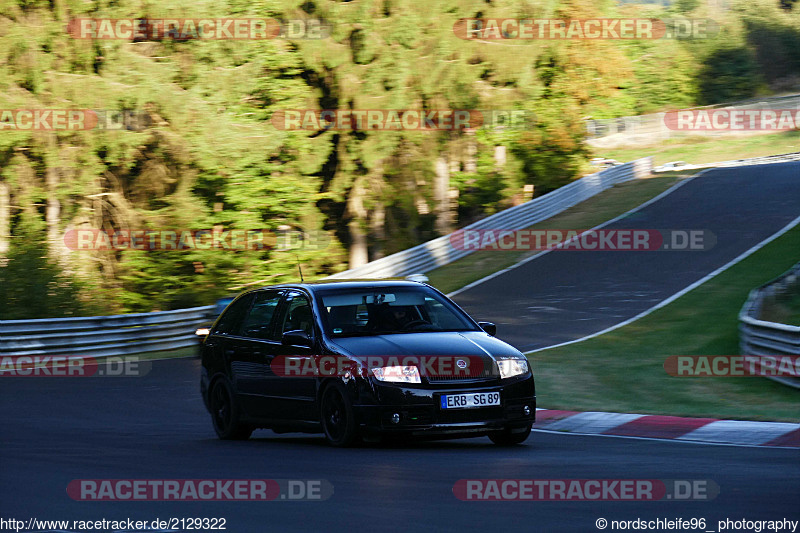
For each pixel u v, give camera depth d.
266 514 19.52
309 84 137.50
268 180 132.38
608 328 74.94
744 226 119.25
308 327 32.22
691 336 67.25
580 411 42.06
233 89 122.62
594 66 174.38
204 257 125.31
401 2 131.25
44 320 73.56
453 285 104.38
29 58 108.00
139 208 125.00
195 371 66.31
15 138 107.75
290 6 128.75
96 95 109.06
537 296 94.69
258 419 34.09
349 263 149.00
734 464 25.64
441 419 29.08
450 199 163.75
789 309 69.12
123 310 116.56
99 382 60.94
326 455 28.48
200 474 24.81
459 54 137.38
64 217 118.31
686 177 163.88
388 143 135.88
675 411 41.16
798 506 19.45
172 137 114.62
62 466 26.70
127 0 112.00
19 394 55.12
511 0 142.00
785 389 46.34
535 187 172.25
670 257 106.88
